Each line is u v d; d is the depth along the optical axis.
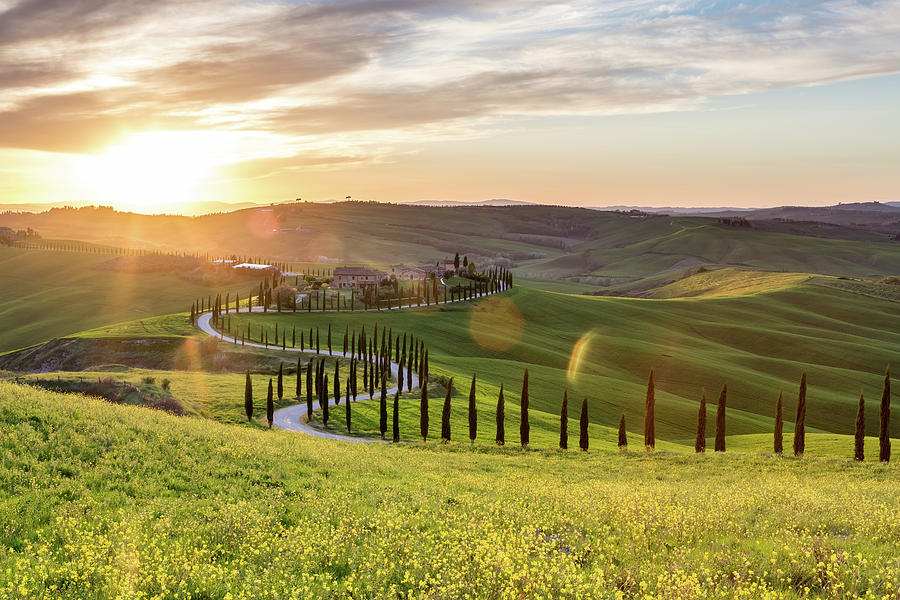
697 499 23.78
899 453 80.88
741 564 13.87
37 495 19.67
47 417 29.30
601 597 11.48
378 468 33.62
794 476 48.25
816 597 12.27
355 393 111.25
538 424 103.94
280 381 110.94
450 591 11.45
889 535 17.14
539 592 11.49
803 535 16.09
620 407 143.12
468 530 16.47
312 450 37.53
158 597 11.52
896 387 184.50
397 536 16.11
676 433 132.38
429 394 119.50
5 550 14.92
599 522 18.62
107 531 16.48
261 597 11.76
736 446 106.06
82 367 161.25
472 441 83.38
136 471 24.23
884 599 11.58
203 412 92.69
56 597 11.75
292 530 17.11
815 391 178.75
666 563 13.95
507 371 161.25
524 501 22.92
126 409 38.06
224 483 24.23
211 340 165.88
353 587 12.40
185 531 16.86
